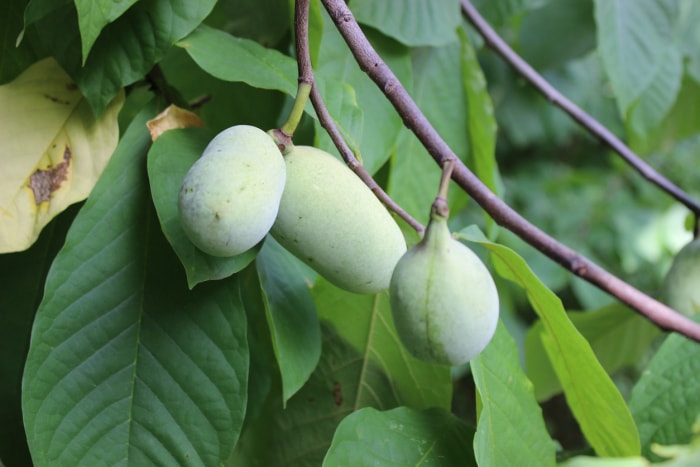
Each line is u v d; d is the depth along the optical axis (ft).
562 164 11.24
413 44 3.45
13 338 3.10
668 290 3.65
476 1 4.42
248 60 3.01
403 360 3.31
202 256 2.77
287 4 3.35
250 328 3.41
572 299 9.72
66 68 2.96
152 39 2.95
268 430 3.40
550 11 5.05
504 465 2.96
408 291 2.58
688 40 4.87
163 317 2.91
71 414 2.85
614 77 4.11
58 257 2.86
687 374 3.30
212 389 2.89
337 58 3.38
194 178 2.56
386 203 2.79
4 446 3.07
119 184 2.94
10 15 3.12
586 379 3.10
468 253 2.61
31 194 2.93
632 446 3.14
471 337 2.60
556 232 10.14
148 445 2.87
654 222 10.26
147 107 3.05
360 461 2.94
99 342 2.88
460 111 3.76
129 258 2.92
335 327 3.35
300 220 2.67
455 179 2.86
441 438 3.05
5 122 2.95
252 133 2.62
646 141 5.12
